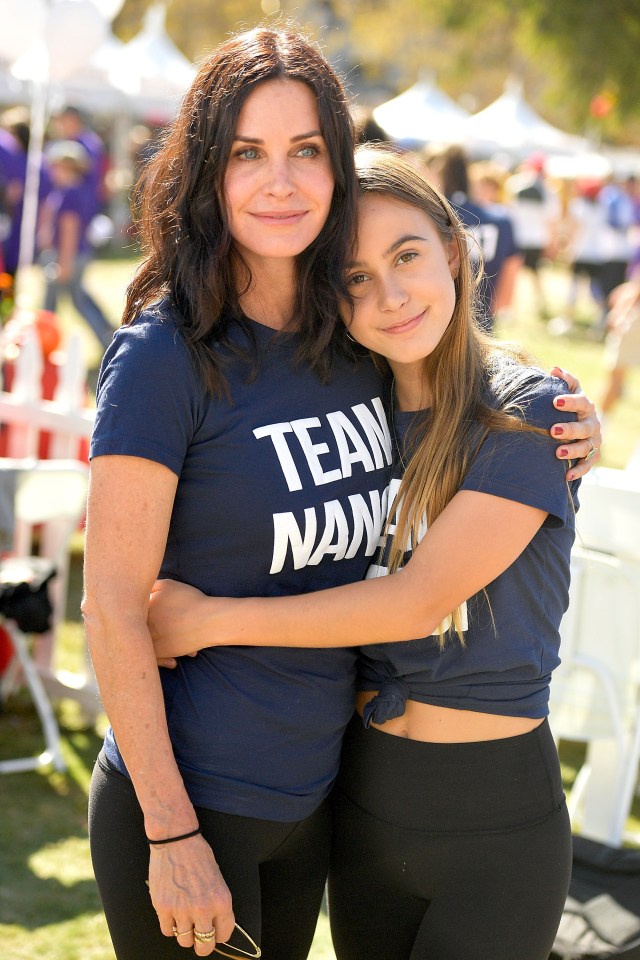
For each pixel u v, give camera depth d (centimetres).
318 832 177
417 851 172
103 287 1401
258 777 163
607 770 317
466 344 176
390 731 174
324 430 169
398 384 185
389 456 180
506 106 1969
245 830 162
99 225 1270
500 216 695
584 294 1827
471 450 170
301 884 177
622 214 1338
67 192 900
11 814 333
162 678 169
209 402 159
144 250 173
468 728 171
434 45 3097
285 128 162
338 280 171
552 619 177
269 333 167
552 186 1628
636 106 2103
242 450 160
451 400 173
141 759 154
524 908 170
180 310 161
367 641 163
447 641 170
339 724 171
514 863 170
